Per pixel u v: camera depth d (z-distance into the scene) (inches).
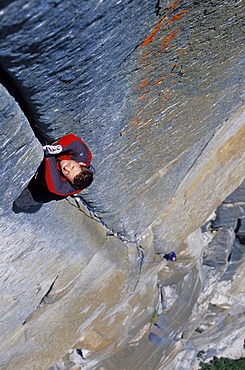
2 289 192.4
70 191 122.8
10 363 271.7
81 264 243.8
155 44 123.7
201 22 127.0
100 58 109.7
